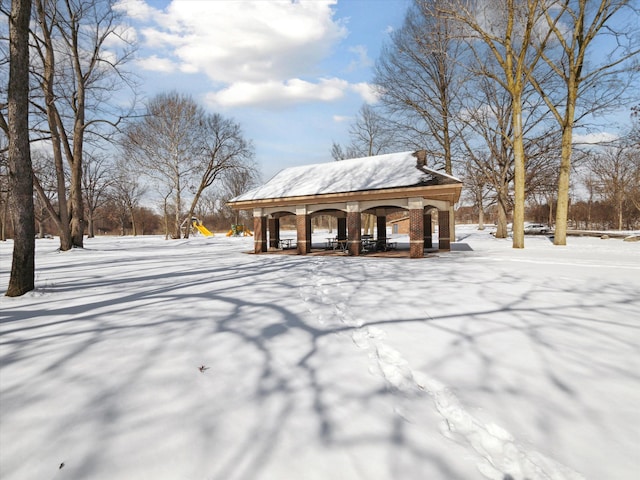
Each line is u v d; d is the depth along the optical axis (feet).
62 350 14.03
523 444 8.16
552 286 25.93
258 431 8.60
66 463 7.55
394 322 17.20
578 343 14.14
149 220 280.51
